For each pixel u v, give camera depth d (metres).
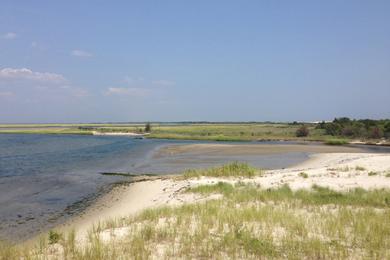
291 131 111.31
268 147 61.47
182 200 18.33
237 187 20.39
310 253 8.74
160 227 11.33
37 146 67.31
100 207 19.08
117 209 18.41
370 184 20.53
